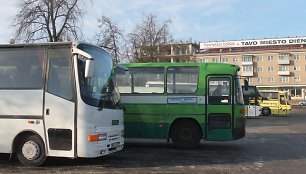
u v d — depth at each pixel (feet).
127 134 49.19
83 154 32.40
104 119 34.22
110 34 99.35
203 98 47.75
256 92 120.98
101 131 33.60
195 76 48.26
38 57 34.53
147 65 49.32
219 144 53.78
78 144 32.50
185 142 48.32
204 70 48.14
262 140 59.21
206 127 47.50
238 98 47.85
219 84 47.75
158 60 124.67
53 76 33.78
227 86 47.60
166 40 126.41
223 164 37.50
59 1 81.30
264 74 343.46
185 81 48.42
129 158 40.78
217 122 47.42
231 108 47.21
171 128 48.75
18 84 34.63
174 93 48.39
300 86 333.83
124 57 113.60
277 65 339.98
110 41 99.04
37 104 33.83
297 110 192.75
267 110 134.62
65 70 33.53
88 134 32.55
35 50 34.71
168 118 48.26
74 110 32.76
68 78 33.32
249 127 86.53
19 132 34.14
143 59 120.16
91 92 33.42
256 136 65.62
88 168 34.63
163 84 48.73
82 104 32.71
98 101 33.71
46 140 33.55
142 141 57.26
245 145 52.75
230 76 47.70
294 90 335.67
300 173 33.30
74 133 32.63
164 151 46.44
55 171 32.96
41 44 34.42
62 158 39.50
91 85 33.73
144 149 48.21
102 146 33.55
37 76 34.27
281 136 65.67
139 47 123.24
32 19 80.28
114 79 37.78
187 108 47.93
